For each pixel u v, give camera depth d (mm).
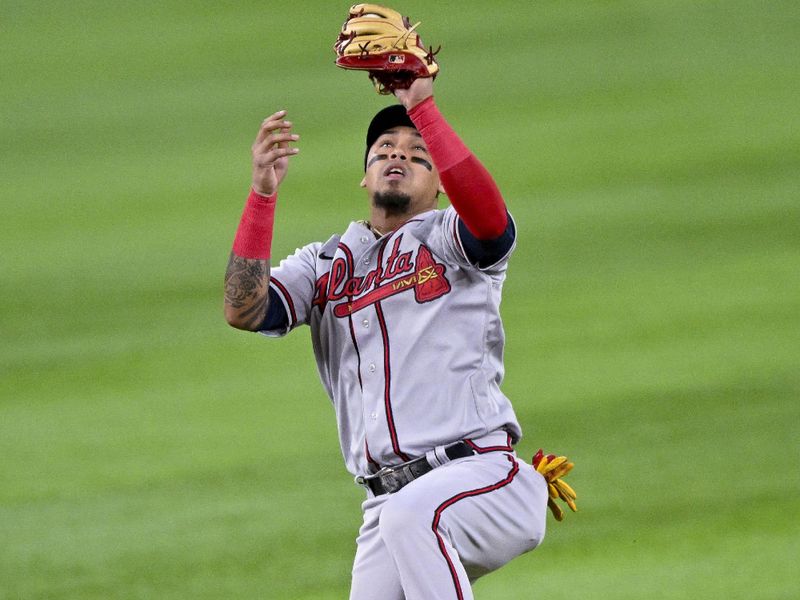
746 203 70688
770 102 87688
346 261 20438
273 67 100562
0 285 64125
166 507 39688
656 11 107250
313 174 77500
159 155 84625
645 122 85188
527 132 84188
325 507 39094
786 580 32469
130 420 47844
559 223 68750
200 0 118812
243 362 53750
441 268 19578
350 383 20125
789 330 53375
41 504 40438
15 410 49469
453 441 19172
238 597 32938
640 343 52812
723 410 45344
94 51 106812
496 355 20000
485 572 19469
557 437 43594
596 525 37031
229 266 19938
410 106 18531
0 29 112625
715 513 37281
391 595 19812
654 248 64688
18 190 79875
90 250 68812
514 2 112812
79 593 33625
